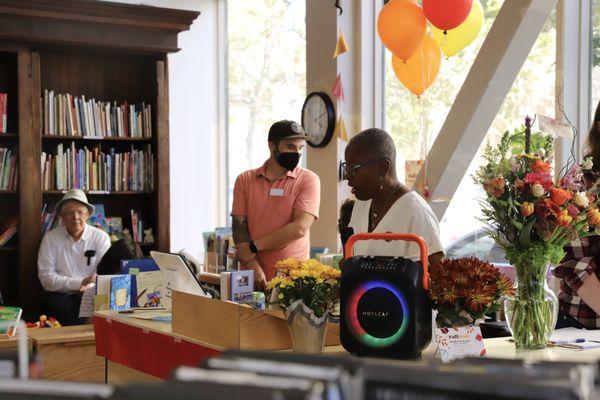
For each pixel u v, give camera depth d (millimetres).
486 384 864
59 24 6480
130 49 6844
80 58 7199
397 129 5824
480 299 2395
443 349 2389
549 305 2555
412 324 2410
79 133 6902
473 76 4883
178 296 3236
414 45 4340
